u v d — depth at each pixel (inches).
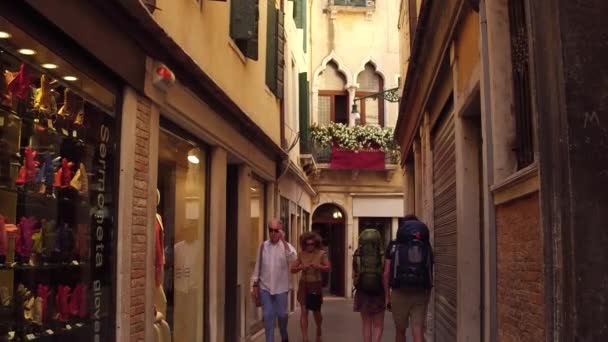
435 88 391.9
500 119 215.0
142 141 252.1
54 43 188.7
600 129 136.9
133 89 242.4
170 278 303.1
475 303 286.7
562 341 137.6
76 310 204.4
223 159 386.0
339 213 1016.2
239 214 454.3
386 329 549.6
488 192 220.7
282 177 637.3
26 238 179.3
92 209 215.8
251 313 478.6
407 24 644.7
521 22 202.1
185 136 326.6
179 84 292.5
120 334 227.1
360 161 962.1
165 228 296.4
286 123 671.1
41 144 188.4
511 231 200.7
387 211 991.0
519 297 191.2
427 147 448.5
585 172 135.8
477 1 235.5
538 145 154.6
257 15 423.5
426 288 317.7
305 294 408.5
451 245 345.1
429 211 435.5
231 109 377.4
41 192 188.2
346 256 983.6
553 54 143.1
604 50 138.6
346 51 1002.7
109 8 213.2
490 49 218.2
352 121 983.6
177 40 287.9
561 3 139.8
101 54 211.6
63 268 198.7
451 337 341.1
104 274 221.8
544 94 150.9
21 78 175.6
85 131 211.5
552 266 145.0
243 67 436.8
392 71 1002.7
